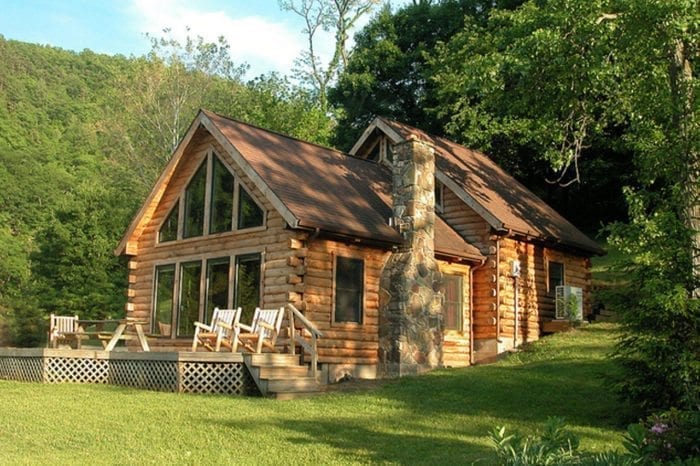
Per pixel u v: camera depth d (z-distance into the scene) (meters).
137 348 19.36
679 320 9.98
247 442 8.98
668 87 16.28
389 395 12.88
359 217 17.09
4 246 49.41
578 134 20.27
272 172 16.77
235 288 17.17
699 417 7.40
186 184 19.20
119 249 20.20
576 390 12.65
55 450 8.39
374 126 22.97
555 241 21.42
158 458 8.03
